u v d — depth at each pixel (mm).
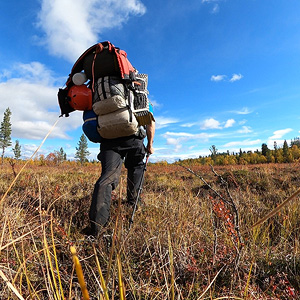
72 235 2004
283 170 8445
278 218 2574
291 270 1610
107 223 1979
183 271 1537
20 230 1759
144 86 2312
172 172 13898
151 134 2643
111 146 2256
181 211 2371
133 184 2572
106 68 2033
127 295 1315
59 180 5113
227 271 1526
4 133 54594
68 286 1352
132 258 1645
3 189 3590
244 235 1856
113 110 2041
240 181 5715
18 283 1263
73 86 2195
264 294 1285
